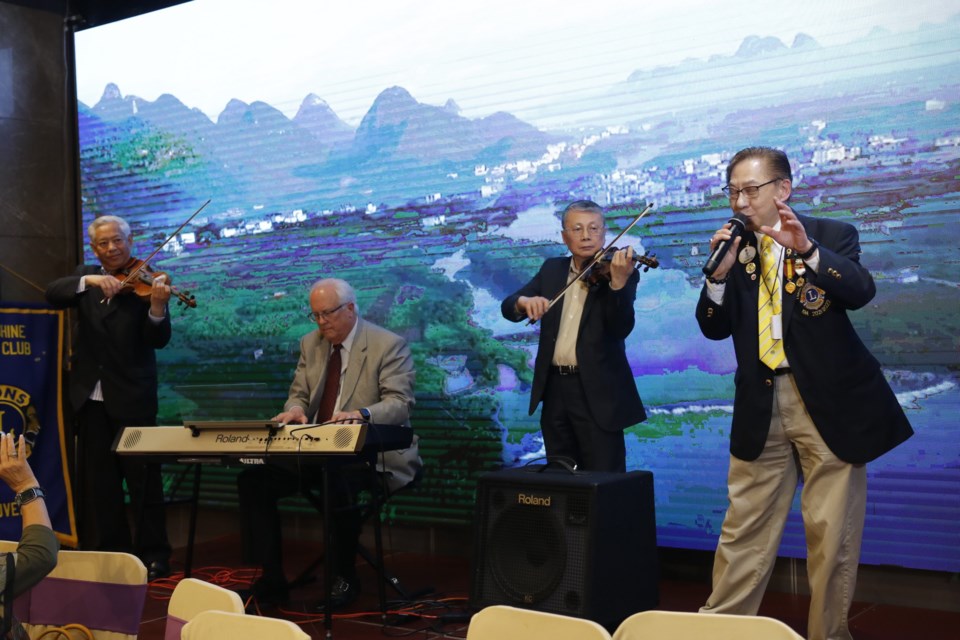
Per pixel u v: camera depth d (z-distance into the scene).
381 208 5.20
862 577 4.11
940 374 3.92
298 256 5.44
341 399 4.23
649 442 4.53
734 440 3.18
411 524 5.16
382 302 5.20
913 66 3.95
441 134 5.03
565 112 4.70
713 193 4.36
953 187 3.89
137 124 5.88
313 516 5.53
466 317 4.97
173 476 5.84
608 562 3.04
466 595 4.27
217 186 5.66
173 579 4.72
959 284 3.88
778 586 4.24
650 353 4.51
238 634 1.78
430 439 5.07
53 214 5.92
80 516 5.06
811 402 3.01
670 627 1.76
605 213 4.60
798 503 4.18
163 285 4.58
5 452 2.23
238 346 5.61
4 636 2.07
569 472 3.24
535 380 4.04
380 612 3.90
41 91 5.90
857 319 4.07
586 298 3.98
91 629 2.31
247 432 3.76
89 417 4.74
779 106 4.21
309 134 5.40
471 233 4.95
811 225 3.15
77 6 5.97
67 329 5.44
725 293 3.20
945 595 3.94
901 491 3.98
